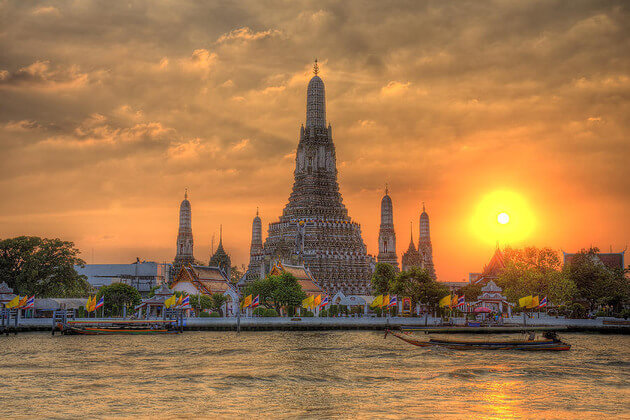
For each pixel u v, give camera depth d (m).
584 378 68.75
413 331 119.38
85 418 51.84
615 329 121.75
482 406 56.12
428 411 54.41
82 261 158.62
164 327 122.69
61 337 111.38
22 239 152.75
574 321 127.69
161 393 60.88
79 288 170.75
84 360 80.50
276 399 58.62
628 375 70.38
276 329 126.06
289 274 155.38
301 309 165.12
